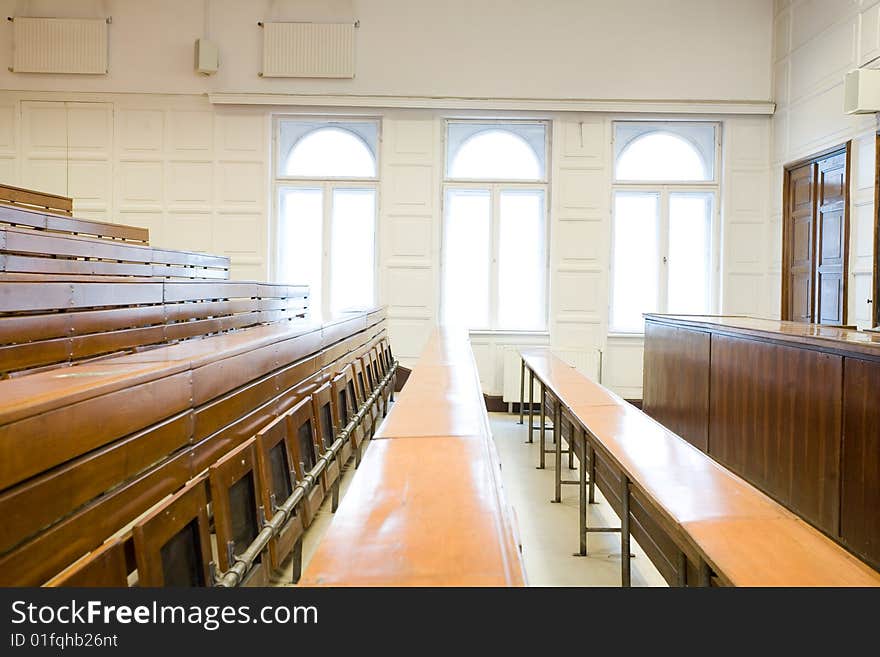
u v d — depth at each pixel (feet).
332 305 26.16
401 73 25.08
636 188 25.64
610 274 25.73
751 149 25.13
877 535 9.10
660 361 18.37
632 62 25.02
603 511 13.32
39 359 8.86
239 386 8.26
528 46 25.09
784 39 23.98
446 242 26.04
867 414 9.31
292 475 8.07
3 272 10.03
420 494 5.36
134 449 5.45
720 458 14.42
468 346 16.80
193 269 18.52
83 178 25.13
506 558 4.18
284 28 24.98
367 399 14.20
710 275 25.82
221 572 5.58
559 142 25.30
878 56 18.65
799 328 12.84
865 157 19.36
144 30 25.05
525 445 19.22
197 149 25.22
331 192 25.84
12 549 3.97
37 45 24.84
